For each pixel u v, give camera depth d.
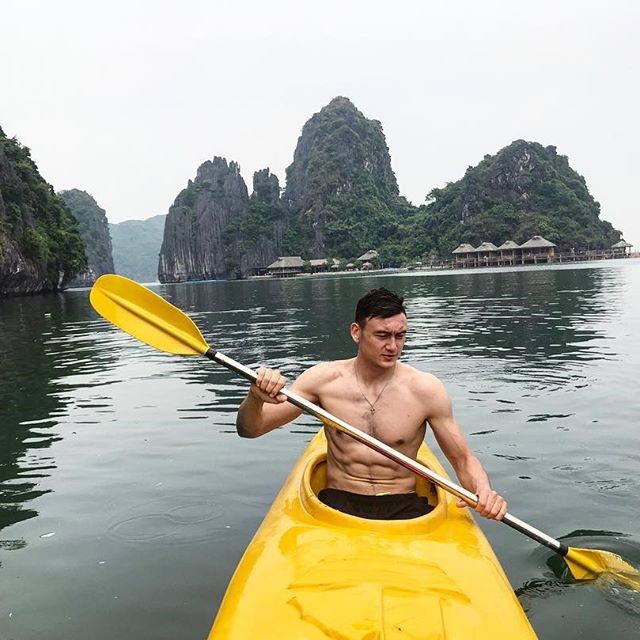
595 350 8.83
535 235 106.19
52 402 6.82
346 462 2.92
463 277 45.47
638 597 2.82
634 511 3.71
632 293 19.61
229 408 6.30
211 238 143.25
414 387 2.88
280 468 4.52
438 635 1.82
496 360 8.39
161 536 3.49
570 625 2.61
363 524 2.44
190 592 2.91
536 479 4.21
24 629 2.65
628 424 5.32
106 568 3.15
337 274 104.25
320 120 152.75
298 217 140.25
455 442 2.87
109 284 3.39
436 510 2.60
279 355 9.47
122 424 5.79
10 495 4.14
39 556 3.29
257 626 1.91
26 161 66.62
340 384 2.96
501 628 1.95
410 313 16.09
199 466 4.60
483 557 2.36
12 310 25.44
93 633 2.62
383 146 152.38
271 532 2.53
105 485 4.28
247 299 29.12
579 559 2.93
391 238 127.56
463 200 117.81
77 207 190.50
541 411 5.80
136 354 10.50
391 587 2.02
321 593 2.00
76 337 13.56
